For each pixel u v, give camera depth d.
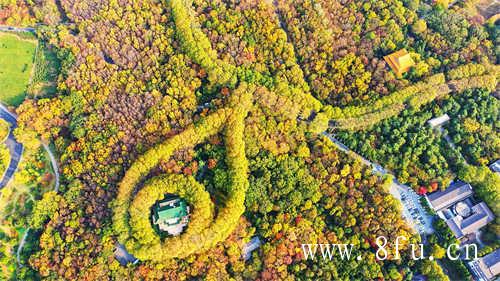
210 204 126.00
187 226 125.25
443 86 139.75
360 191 130.12
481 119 138.38
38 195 129.12
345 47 142.12
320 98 139.75
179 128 130.88
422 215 132.62
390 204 127.88
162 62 137.38
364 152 135.75
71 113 132.50
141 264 121.75
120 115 130.00
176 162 128.38
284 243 124.38
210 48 136.00
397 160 134.12
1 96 138.75
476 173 129.88
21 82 140.62
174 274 120.62
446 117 139.50
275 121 134.62
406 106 138.25
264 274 121.62
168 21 140.12
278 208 127.94
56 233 122.12
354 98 139.12
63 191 127.50
